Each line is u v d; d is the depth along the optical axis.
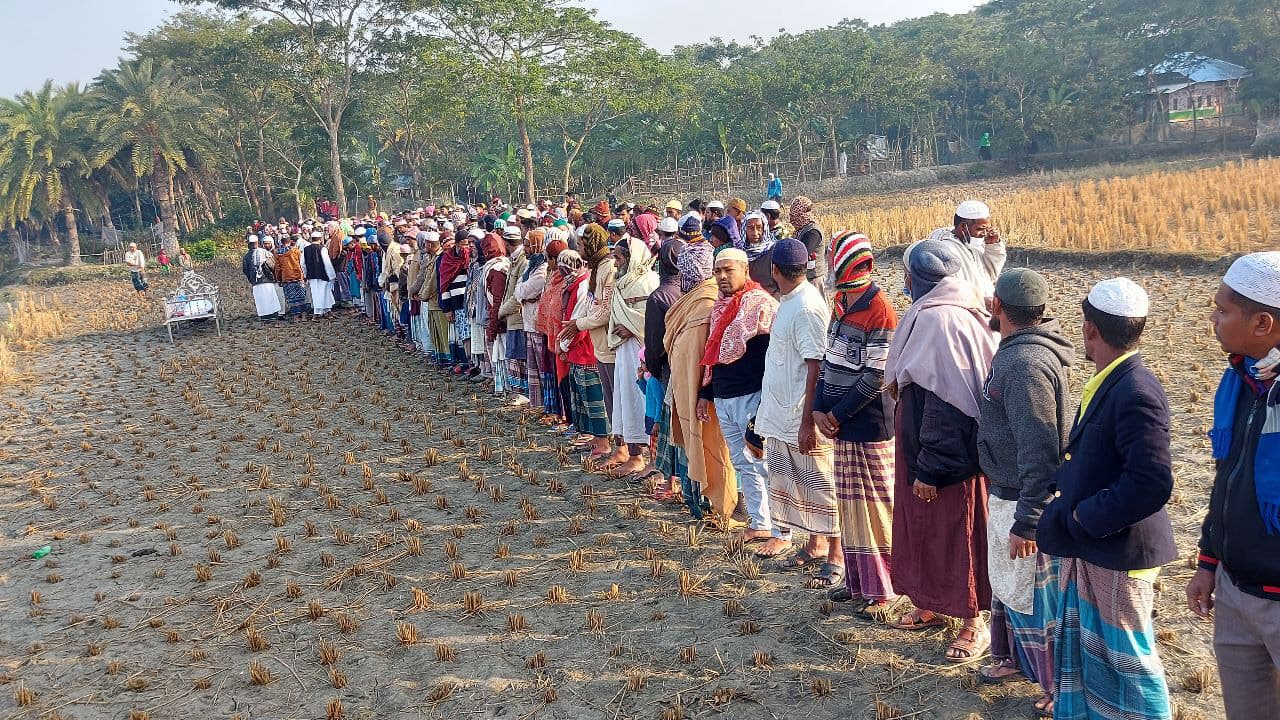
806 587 5.32
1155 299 12.44
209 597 5.96
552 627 5.18
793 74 51.38
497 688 4.59
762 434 5.32
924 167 50.78
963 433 4.00
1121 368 3.12
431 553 6.38
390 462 8.55
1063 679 3.49
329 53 48.06
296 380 12.65
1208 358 9.06
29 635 5.66
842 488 4.83
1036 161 48.28
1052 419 3.44
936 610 4.30
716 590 5.42
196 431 10.26
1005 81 54.38
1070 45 52.25
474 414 10.14
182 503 7.87
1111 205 20.14
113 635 5.57
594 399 7.90
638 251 7.00
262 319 18.31
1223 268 14.14
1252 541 2.64
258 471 8.56
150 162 46.62
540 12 43.41
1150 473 2.96
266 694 4.76
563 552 6.20
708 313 5.93
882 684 4.28
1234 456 2.73
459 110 45.06
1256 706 2.82
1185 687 3.97
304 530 7.01
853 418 4.71
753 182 51.53
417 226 17.59
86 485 8.53
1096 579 3.33
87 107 49.62
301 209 55.12
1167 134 48.12
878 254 20.47
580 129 60.75
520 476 7.81
